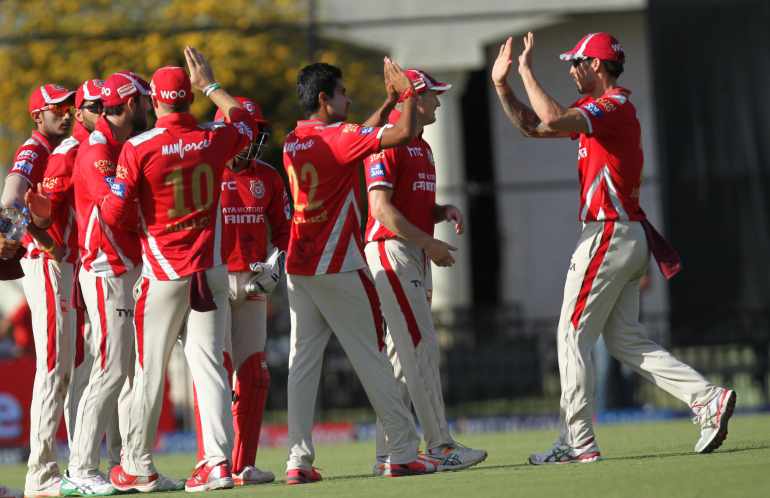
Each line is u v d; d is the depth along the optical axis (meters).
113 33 52.06
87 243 24.16
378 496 20.33
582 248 24.16
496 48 74.94
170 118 22.92
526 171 77.00
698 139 57.66
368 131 23.39
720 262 57.16
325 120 24.19
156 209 22.78
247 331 25.12
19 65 62.44
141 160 22.59
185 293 22.95
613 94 24.12
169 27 61.88
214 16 62.53
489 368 53.50
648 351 24.81
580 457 24.39
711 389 24.38
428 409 25.31
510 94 25.03
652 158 72.00
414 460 24.56
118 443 26.78
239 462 24.86
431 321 25.47
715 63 57.75
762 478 19.58
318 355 24.59
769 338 51.22
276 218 25.75
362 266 24.05
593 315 24.33
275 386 51.31
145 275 23.03
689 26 57.94
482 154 78.69
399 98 24.27
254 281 24.08
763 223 56.91
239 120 23.80
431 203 25.61
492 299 78.31
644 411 46.12
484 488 20.55
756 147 57.03
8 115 62.22
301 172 23.83
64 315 25.33
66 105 25.89
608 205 23.92
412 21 52.25
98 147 23.88
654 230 24.27
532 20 66.94
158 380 23.30
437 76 67.06
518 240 77.19
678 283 57.53
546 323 55.62
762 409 47.41
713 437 24.36
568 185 55.81
